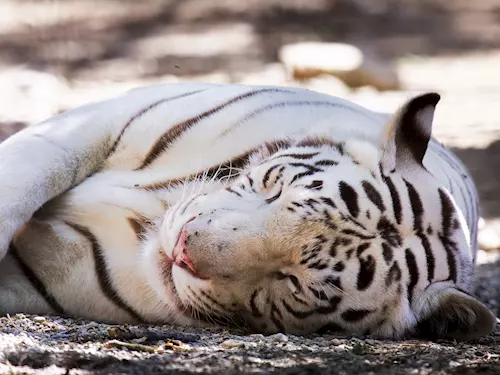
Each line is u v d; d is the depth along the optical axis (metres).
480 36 32.34
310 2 34.50
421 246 7.61
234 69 25.75
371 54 27.94
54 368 6.11
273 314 7.45
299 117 8.42
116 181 8.38
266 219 7.24
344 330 7.50
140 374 6.07
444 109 22.28
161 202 8.15
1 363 6.15
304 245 7.18
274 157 7.84
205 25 31.67
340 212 7.32
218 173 8.16
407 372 6.35
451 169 9.24
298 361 6.51
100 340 6.98
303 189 7.38
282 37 30.44
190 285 7.28
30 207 7.95
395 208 7.53
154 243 7.81
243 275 7.20
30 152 8.20
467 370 6.47
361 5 34.34
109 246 8.12
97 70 25.02
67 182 8.34
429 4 35.84
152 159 8.39
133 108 8.61
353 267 7.32
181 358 6.48
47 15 31.09
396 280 7.47
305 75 24.50
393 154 7.70
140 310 7.98
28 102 19.17
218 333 7.47
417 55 29.62
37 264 8.17
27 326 7.30
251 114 8.38
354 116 8.79
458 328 7.66
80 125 8.49
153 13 32.66
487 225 13.98
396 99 22.88
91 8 32.62
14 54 26.16
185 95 8.66
